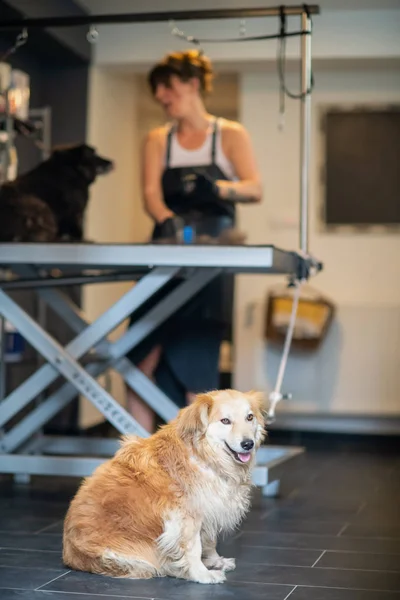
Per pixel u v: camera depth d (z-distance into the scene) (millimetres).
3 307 4477
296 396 7410
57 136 7328
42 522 4020
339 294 7715
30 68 7109
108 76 7734
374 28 6992
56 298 5391
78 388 4441
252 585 3029
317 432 7535
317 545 3678
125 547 3020
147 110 9734
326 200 7723
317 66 7398
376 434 7398
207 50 7152
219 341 5090
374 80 7621
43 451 5453
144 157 5289
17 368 6566
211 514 3031
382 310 7324
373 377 7328
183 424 3033
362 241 7688
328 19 7027
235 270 4723
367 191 7668
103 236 7723
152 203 5184
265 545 3676
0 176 5570
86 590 2910
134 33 7227
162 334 5074
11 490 4820
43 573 3117
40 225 4891
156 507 3002
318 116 7695
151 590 2918
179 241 4699
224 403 3029
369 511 4449
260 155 7809
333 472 5812
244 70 7602
